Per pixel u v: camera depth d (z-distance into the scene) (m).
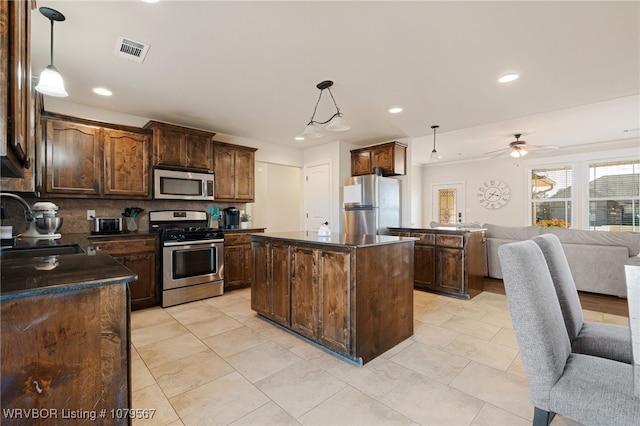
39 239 2.56
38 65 2.57
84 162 3.28
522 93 3.24
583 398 1.13
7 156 0.96
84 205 3.56
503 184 7.51
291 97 3.33
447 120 4.20
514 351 2.41
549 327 1.25
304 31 2.11
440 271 4.09
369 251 2.29
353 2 1.82
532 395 1.25
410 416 1.66
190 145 4.00
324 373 2.10
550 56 2.46
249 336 2.72
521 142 5.30
